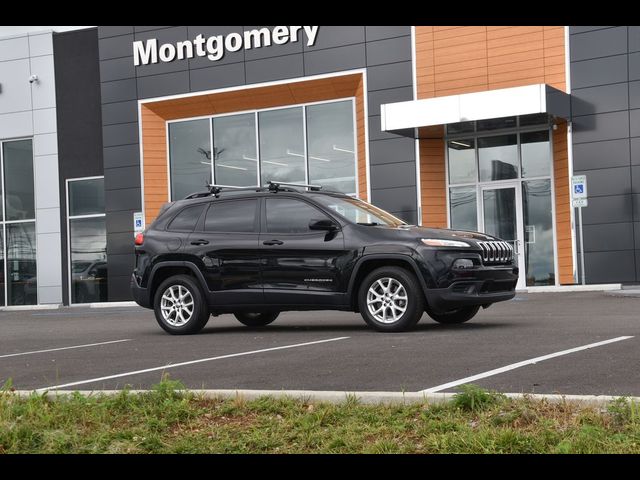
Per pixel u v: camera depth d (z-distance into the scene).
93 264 25.55
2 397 6.25
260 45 22.98
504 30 20.53
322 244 10.79
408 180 21.50
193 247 11.60
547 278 20.67
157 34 24.00
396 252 10.33
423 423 5.10
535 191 20.78
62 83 25.73
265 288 11.12
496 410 5.15
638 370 6.59
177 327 11.66
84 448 5.08
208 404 5.96
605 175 19.52
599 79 19.59
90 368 8.36
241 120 23.64
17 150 26.39
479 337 9.34
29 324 16.70
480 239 10.68
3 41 26.36
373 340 9.51
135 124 24.30
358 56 21.92
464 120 19.20
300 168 22.98
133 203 24.33
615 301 14.91
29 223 26.33
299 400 5.85
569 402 5.24
